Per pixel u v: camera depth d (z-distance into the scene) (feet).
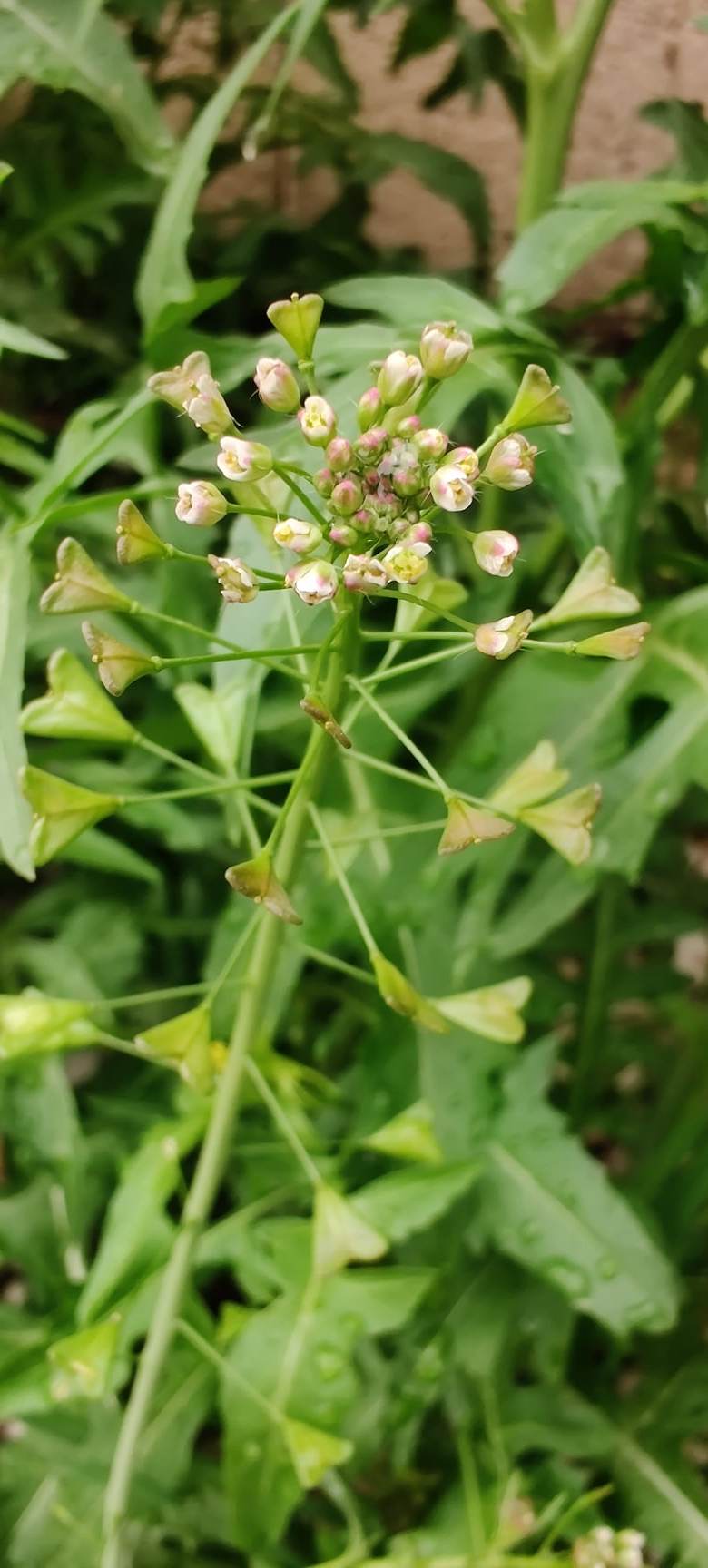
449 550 0.30
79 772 0.31
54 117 0.34
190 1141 0.24
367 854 0.28
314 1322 0.24
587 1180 0.26
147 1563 0.29
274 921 0.22
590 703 0.26
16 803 0.20
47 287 0.35
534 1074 0.28
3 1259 0.30
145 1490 0.27
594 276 0.44
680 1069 0.36
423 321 0.24
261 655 0.18
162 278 0.24
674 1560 0.32
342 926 0.28
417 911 0.28
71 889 0.35
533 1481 0.30
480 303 0.24
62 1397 0.21
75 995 0.32
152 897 0.35
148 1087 0.35
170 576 0.29
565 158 0.29
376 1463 0.32
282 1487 0.23
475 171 0.37
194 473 0.34
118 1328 0.22
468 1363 0.29
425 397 0.16
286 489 0.21
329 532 0.16
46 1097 0.29
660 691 0.25
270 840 0.18
